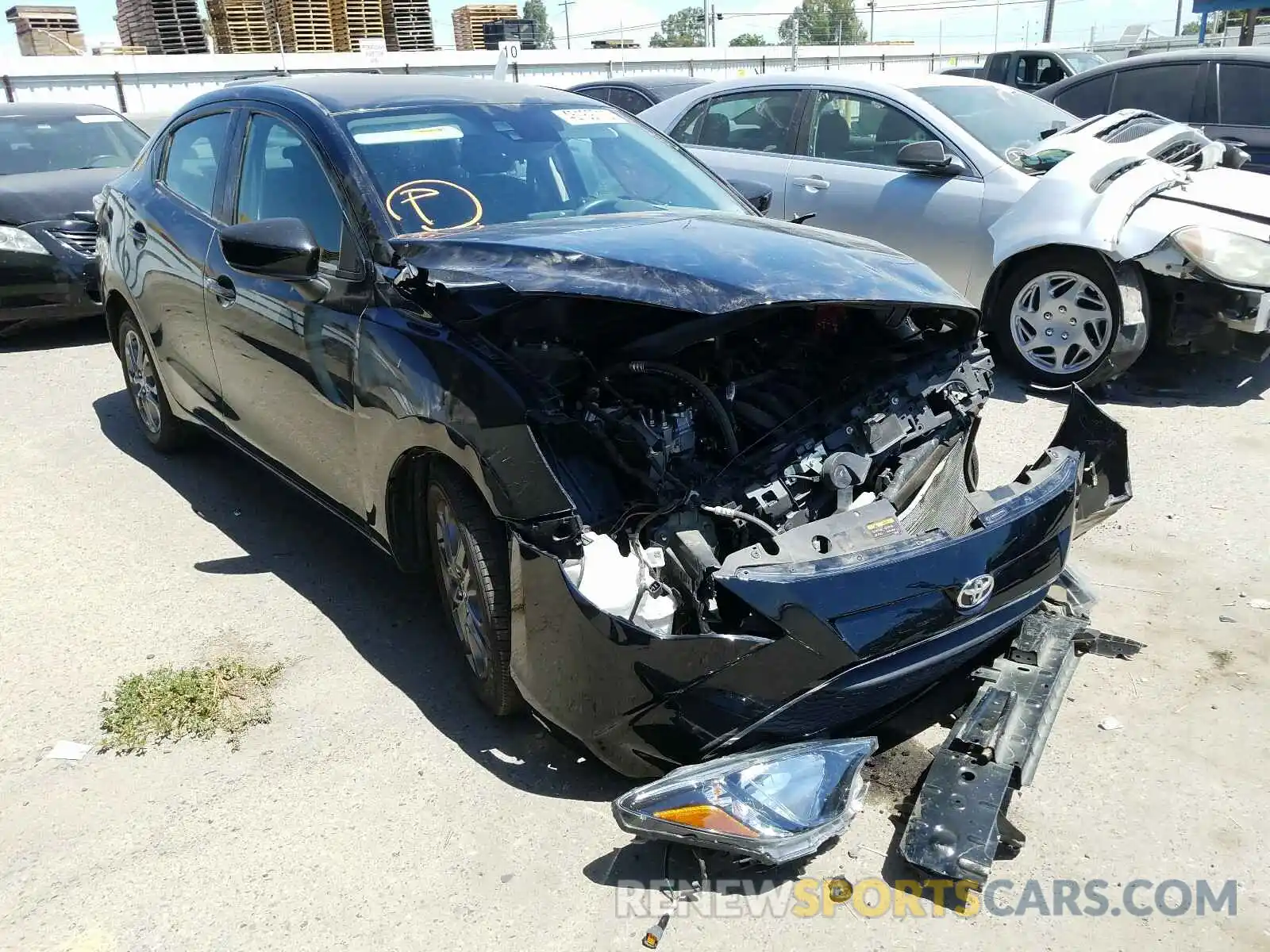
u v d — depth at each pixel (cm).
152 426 550
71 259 763
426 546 345
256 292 389
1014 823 274
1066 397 600
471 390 288
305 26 3003
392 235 338
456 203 357
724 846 238
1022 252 596
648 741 262
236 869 264
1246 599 381
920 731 302
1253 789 285
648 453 279
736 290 275
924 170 630
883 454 308
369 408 326
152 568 429
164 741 317
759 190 478
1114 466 355
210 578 420
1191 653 348
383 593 405
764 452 296
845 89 695
